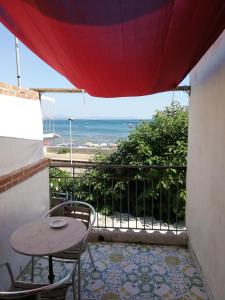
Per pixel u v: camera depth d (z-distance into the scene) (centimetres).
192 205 294
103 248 317
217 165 203
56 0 101
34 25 128
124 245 324
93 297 233
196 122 276
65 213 271
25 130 281
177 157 482
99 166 334
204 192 242
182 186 458
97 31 128
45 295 172
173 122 520
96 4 104
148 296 234
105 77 211
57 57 173
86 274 265
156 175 466
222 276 191
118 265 281
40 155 320
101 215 523
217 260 203
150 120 550
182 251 309
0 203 220
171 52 160
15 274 250
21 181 255
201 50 165
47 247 185
